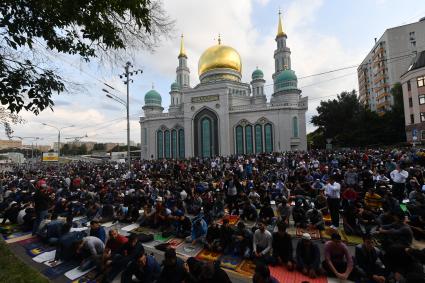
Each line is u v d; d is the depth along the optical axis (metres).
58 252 6.55
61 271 5.96
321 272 5.62
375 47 55.72
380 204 8.99
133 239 5.94
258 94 52.53
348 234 7.86
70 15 4.26
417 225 7.52
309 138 70.25
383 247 5.95
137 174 20.67
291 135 40.00
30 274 5.24
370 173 12.72
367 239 5.49
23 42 4.14
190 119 44.94
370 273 5.26
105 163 43.03
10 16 3.95
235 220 9.88
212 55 50.84
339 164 19.09
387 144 38.56
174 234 8.43
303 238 5.96
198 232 7.75
